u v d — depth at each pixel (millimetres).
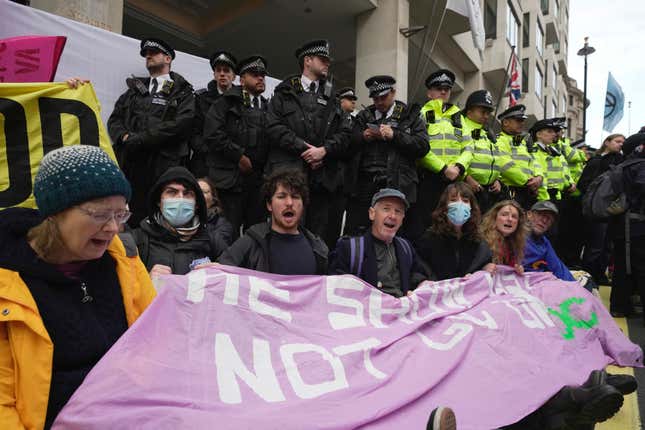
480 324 2994
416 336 2734
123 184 1591
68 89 3080
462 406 2346
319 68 4336
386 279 3377
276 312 2441
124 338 1749
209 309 2223
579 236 7539
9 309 1470
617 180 4922
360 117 4730
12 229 1604
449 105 5457
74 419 1509
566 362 3000
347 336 2531
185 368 1921
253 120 4566
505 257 4113
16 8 3980
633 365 3471
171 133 4074
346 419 1927
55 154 1547
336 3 9648
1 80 3262
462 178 5043
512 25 16797
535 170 6430
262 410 1863
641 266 4766
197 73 5359
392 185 4453
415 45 11516
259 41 11883
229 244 3635
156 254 2895
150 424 1576
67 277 1653
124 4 9758
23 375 1469
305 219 4297
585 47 18719
